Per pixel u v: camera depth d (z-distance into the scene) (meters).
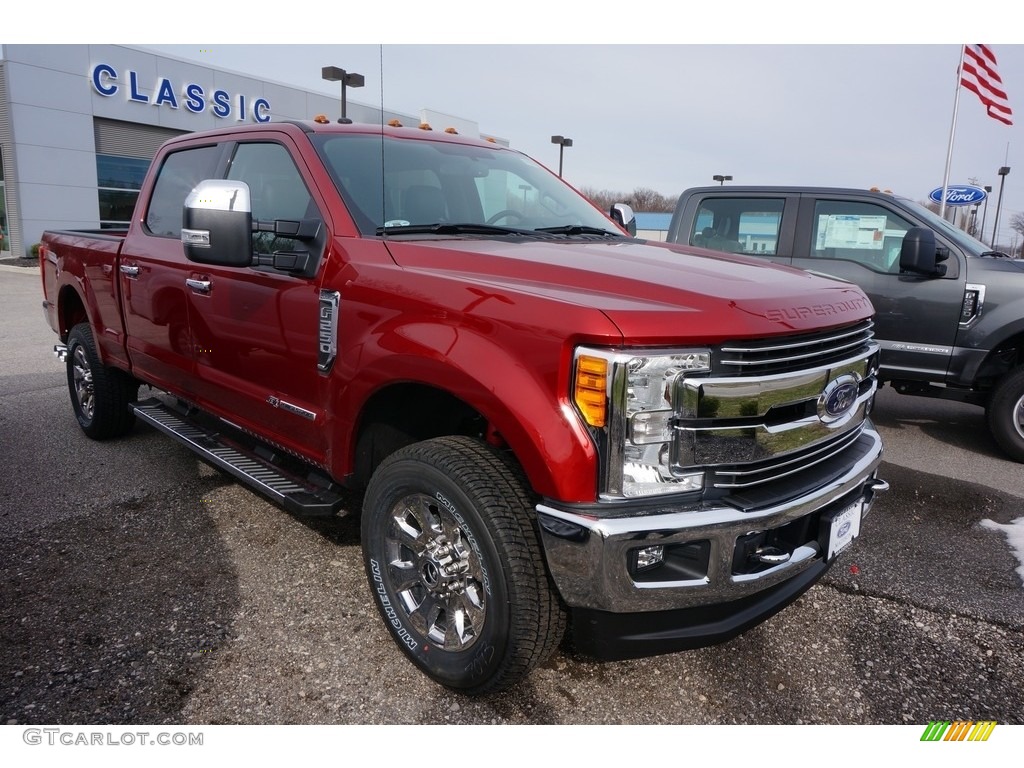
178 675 2.58
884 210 5.80
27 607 2.96
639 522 2.06
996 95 13.38
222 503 4.03
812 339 2.36
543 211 3.71
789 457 2.35
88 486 4.23
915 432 6.14
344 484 2.91
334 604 3.05
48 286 5.43
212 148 3.86
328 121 3.48
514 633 2.25
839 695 2.61
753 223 6.32
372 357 2.59
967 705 2.58
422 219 3.21
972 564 3.64
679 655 2.81
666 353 2.08
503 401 2.17
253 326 3.24
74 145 19.80
